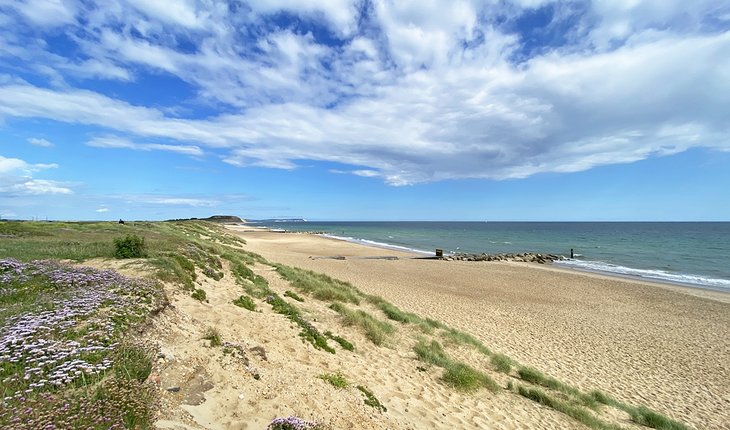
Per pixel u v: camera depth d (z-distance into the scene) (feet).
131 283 25.31
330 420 15.71
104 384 12.12
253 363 18.94
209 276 40.34
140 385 12.56
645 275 109.81
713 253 169.17
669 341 50.08
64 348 14.19
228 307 29.86
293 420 13.57
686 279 102.68
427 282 86.48
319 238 238.48
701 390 36.22
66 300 19.98
